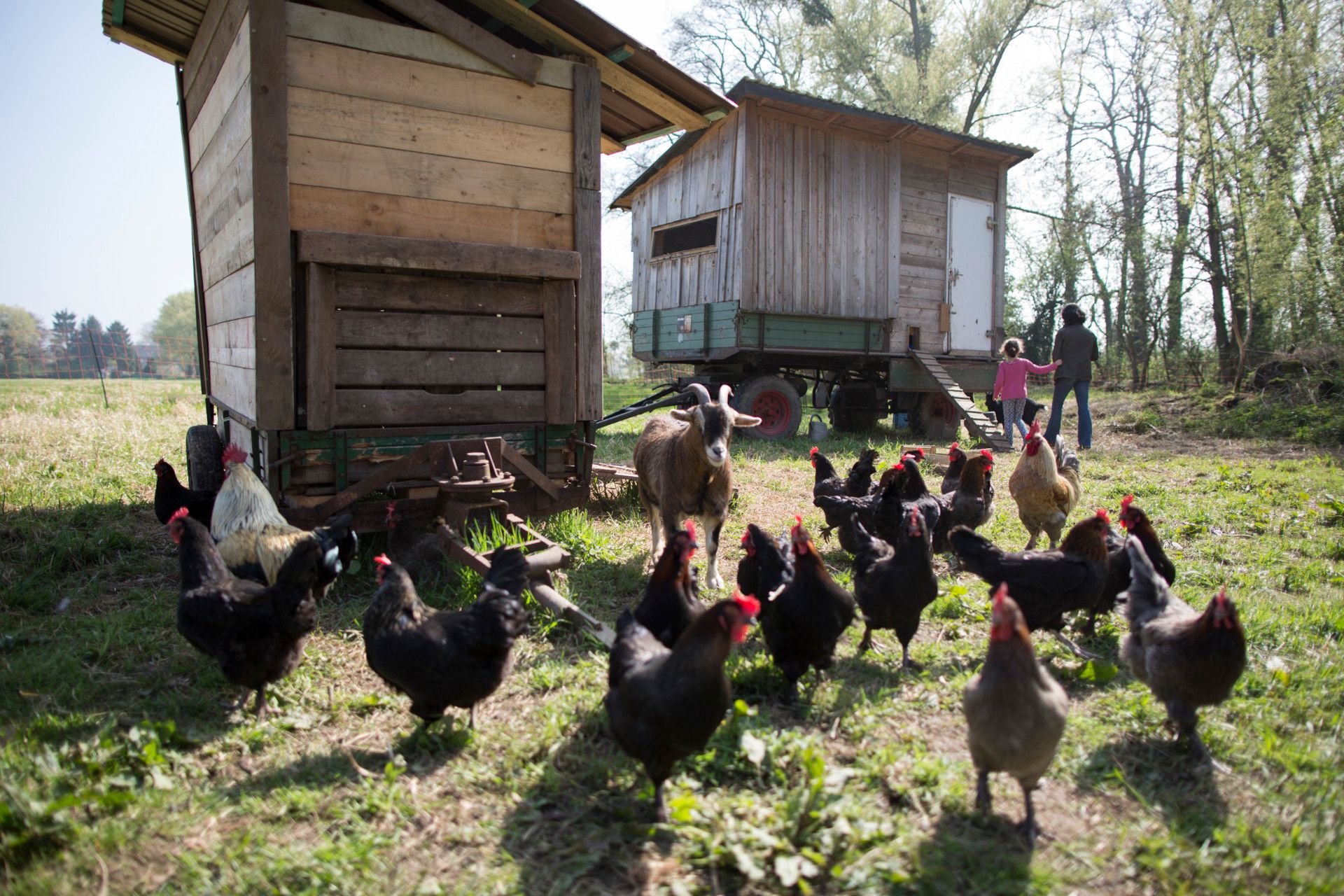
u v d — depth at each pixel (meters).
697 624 2.95
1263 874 2.69
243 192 5.82
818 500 6.50
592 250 6.69
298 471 5.66
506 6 6.16
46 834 2.72
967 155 16.30
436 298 6.01
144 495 8.22
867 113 13.91
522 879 2.67
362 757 3.46
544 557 5.13
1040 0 28.02
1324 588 5.75
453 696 3.46
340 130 5.56
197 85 7.89
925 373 15.32
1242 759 3.47
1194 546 6.83
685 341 14.98
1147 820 3.04
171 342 78.12
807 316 14.09
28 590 5.36
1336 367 16.86
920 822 2.98
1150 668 3.57
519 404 6.50
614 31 6.27
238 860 2.71
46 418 14.38
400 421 5.94
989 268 17.09
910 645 4.79
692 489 5.77
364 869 2.67
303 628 3.72
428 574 5.54
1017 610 2.87
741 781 3.22
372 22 5.61
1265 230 17.20
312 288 5.45
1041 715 2.78
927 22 30.16
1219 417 16.45
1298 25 16.81
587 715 3.76
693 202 14.96
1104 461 11.79
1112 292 31.20
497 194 6.23
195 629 3.62
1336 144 16.38
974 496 6.39
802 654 3.99
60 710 3.74
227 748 3.50
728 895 2.57
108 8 7.44
